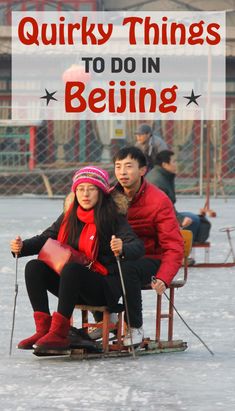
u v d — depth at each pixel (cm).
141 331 1263
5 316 1591
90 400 996
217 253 2669
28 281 1238
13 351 1292
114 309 1246
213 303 1766
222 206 4609
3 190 5438
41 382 1086
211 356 1263
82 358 1230
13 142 5509
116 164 1289
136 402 988
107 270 1238
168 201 1288
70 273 1204
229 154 5559
